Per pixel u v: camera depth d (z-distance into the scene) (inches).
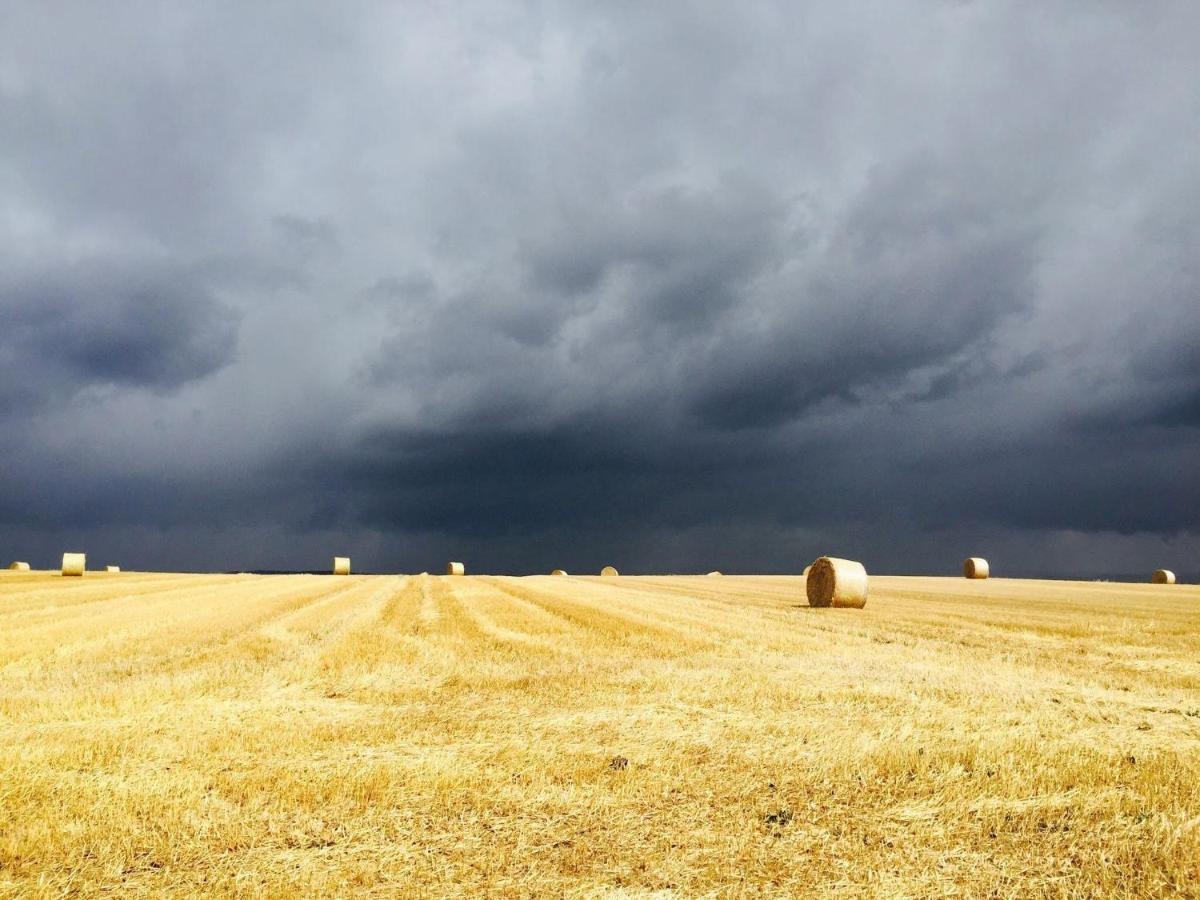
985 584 2018.9
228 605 1027.3
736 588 1707.7
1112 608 1088.8
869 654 584.4
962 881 199.5
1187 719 371.2
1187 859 206.4
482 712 390.9
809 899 189.9
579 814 247.9
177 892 194.1
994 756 300.7
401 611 957.8
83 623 784.9
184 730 347.9
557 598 1220.5
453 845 223.8
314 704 410.6
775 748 318.3
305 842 226.1
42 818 240.4
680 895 192.4
